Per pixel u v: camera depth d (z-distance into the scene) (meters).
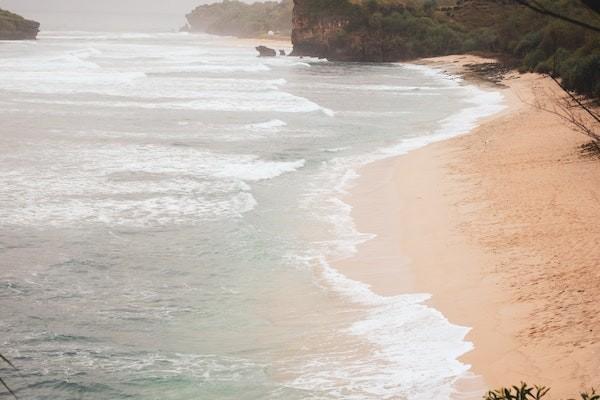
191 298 16.09
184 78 69.50
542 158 27.08
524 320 13.20
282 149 33.78
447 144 33.25
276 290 16.42
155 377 12.34
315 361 12.75
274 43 170.62
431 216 21.33
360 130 39.72
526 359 11.73
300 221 21.84
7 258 18.47
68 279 17.22
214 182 26.80
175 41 177.62
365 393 11.40
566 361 11.32
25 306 15.59
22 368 12.73
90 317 15.09
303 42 108.19
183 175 27.84
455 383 11.45
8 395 11.79
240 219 22.03
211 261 18.45
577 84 42.59
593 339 11.81
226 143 35.22
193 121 42.22
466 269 16.48
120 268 17.97
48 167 28.72
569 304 13.45
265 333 14.13
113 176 27.47
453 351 12.61
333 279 16.95
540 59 68.88
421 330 13.67
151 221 21.80
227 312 15.26
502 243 17.81
